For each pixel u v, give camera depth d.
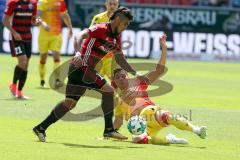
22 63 39.62
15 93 40.00
